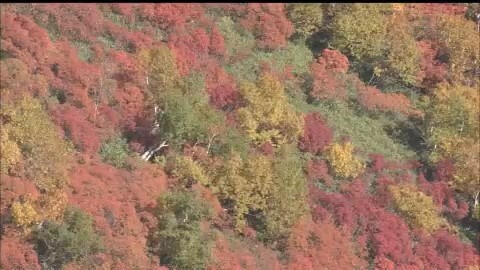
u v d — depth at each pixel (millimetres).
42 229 171250
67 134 192250
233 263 185125
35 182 176000
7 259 165625
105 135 198750
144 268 176125
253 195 198875
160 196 187375
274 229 197125
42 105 193125
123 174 191375
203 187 195375
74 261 170875
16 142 178500
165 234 181250
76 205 177500
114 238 176500
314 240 199875
